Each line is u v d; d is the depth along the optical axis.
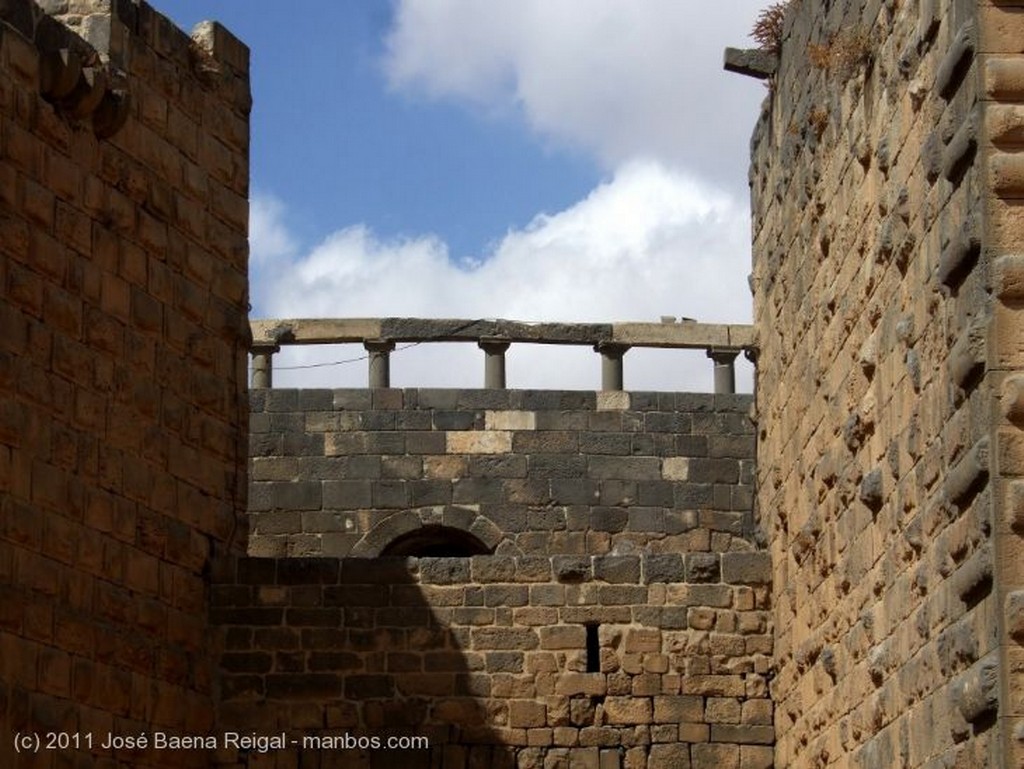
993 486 17.00
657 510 34.72
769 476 27.38
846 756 22.55
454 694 26.31
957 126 17.92
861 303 21.95
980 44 17.58
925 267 19.25
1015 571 16.84
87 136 24.08
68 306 23.42
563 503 34.56
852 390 22.36
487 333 35.00
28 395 22.53
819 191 24.08
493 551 34.28
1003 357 17.14
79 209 23.81
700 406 35.22
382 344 34.88
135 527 24.38
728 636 26.81
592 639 26.73
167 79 25.84
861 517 21.95
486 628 26.56
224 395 26.45
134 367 24.62
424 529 34.28
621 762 26.34
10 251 22.47
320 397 34.72
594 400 35.06
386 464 34.47
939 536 18.62
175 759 24.83
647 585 26.89
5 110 22.56
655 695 26.55
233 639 26.09
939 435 18.67
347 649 26.30
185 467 25.50
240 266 27.06
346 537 34.19
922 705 19.14
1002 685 16.67
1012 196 17.39
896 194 20.34
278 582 26.31
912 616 19.69
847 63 21.91
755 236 28.42
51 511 22.73
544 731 26.33
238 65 27.48
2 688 21.50
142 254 24.98
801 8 25.14
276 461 34.47
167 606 24.95
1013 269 17.19
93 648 23.25
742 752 26.47
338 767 25.95
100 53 24.50
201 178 26.39
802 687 24.92
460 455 34.59
